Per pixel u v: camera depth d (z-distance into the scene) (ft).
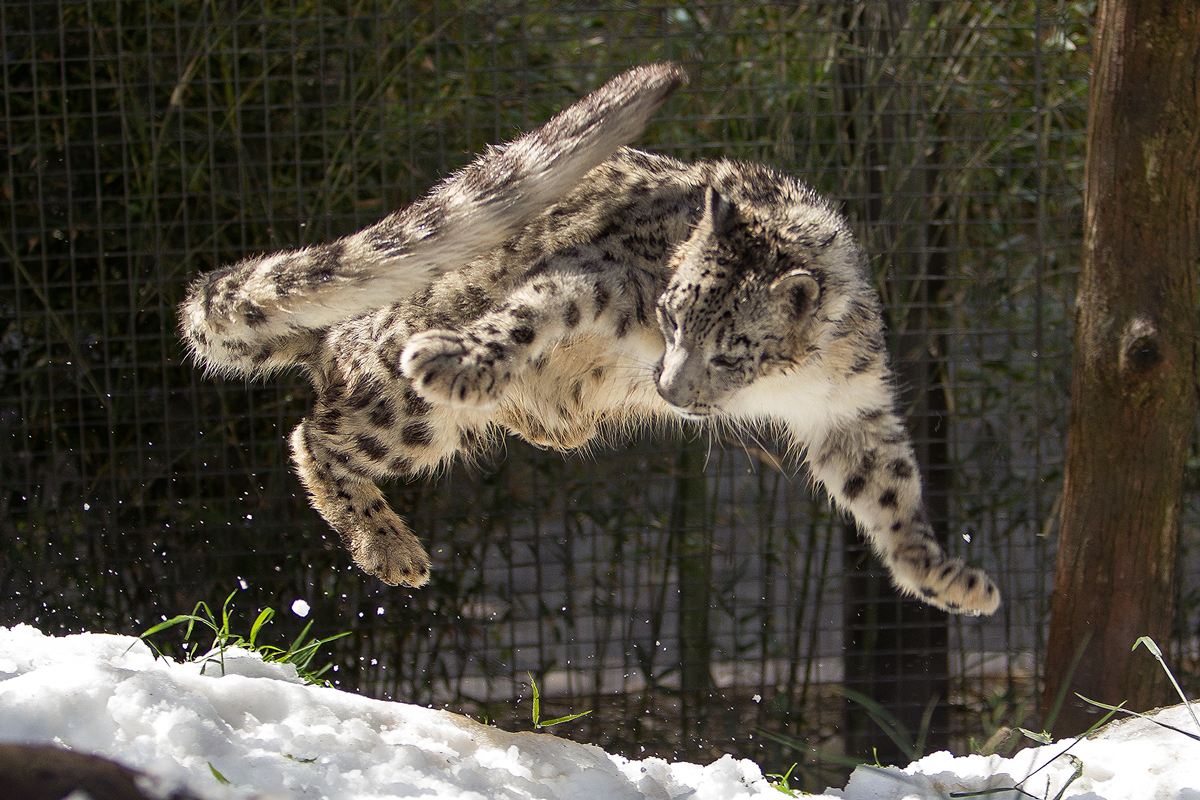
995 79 35.55
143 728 12.50
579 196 22.52
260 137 33.35
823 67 34.91
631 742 35.68
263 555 34.76
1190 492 36.40
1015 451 40.37
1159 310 25.22
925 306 33.40
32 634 16.22
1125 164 24.98
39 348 35.17
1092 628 26.21
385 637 36.35
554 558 38.45
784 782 17.69
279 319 22.62
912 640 35.78
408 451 24.14
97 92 34.42
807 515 38.09
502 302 21.12
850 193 34.68
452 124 35.37
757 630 38.45
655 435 35.50
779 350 21.40
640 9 33.71
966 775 15.89
